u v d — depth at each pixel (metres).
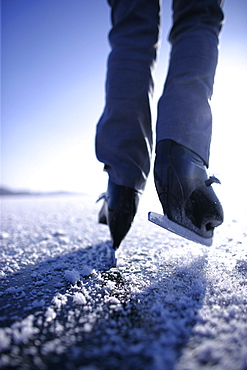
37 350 0.35
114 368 0.31
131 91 0.78
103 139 0.79
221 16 0.76
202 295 0.50
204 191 0.68
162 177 0.67
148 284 0.58
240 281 0.56
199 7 0.73
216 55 0.76
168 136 0.68
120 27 0.82
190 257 0.76
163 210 0.69
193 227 0.69
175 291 0.53
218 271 0.63
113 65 0.81
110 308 0.47
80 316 0.44
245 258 0.70
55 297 0.52
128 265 0.74
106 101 0.82
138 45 0.80
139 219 1.79
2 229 1.64
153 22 0.82
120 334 0.38
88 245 1.06
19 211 2.97
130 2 0.82
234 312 0.42
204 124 0.70
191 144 0.67
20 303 0.51
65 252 0.95
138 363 0.31
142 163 0.79
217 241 0.91
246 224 1.11
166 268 0.69
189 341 0.35
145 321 0.42
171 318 0.42
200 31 0.73
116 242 0.77
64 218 2.17
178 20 0.77
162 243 1.01
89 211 2.76
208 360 0.31
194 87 0.70
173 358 0.32
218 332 0.37
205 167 0.71
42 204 4.11
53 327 0.41
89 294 0.54
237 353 0.32
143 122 0.80
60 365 0.32
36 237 1.31
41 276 0.67
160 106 0.73
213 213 0.68
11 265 0.79
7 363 0.32
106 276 0.65
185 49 0.73
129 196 0.75
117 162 0.76
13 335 0.39
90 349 0.35
